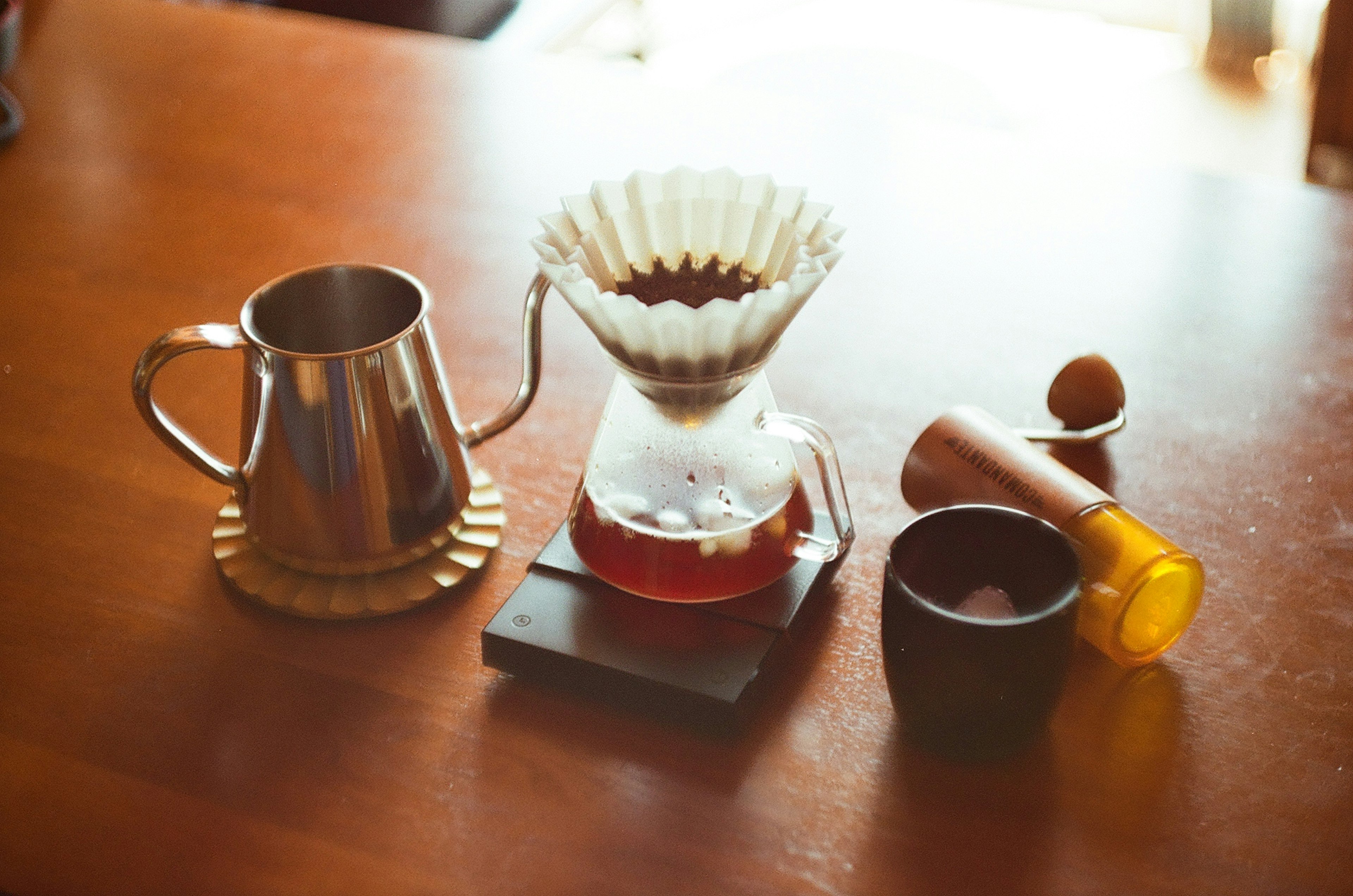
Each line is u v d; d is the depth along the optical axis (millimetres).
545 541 877
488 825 733
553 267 727
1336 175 1390
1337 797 731
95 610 841
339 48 1413
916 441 847
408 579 844
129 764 763
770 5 3695
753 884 707
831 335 1029
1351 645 799
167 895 708
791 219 790
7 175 1229
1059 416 919
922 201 1165
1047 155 1219
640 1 3566
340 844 727
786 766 755
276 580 843
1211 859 710
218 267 1110
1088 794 738
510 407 875
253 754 766
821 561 805
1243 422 939
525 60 1381
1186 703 776
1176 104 3133
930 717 735
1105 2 3631
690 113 1289
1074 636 720
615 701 782
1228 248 1099
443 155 1240
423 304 813
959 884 705
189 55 1408
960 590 765
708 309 695
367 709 787
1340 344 998
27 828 736
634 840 726
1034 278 1076
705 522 774
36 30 1464
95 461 938
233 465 930
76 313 1064
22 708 790
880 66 3348
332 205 1182
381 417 799
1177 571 773
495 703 789
